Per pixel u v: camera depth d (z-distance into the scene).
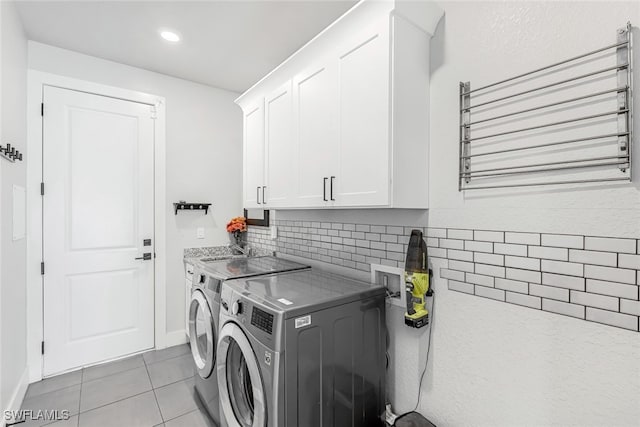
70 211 2.34
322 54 1.59
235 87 3.03
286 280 1.70
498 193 1.21
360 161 1.37
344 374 1.34
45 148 2.23
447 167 1.37
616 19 0.93
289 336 1.15
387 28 1.25
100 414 1.83
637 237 0.89
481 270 1.26
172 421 1.77
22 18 1.92
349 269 1.89
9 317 1.72
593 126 0.97
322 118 1.59
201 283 1.95
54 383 2.16
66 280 2.33
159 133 2.72
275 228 2.66
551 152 1.06
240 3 1.77
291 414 1.15
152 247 2.71
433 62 1.42
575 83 1.01
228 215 3.13
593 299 0.97
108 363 2.46
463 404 1.31
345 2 1.75
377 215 1.71
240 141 3.21
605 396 0.95
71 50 2.32
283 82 1.93
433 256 1.43
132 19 1.93
